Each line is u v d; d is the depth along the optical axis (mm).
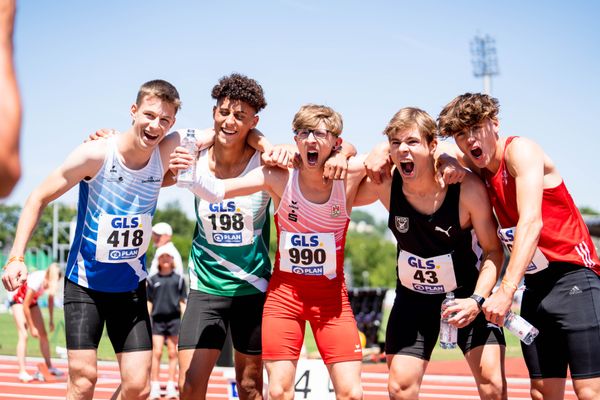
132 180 4461
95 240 4438
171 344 8531
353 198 4520
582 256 4160
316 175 4348
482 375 4211
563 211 4191
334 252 4379
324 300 4402
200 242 4836
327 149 4277
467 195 4207
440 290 4391
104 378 9805
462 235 4320
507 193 4148
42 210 4375
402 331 4383
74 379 4426
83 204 4500
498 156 4160
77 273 4469
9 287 4168
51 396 8273
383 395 8812
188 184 4168
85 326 4430
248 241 4742
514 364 12047
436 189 4258
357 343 4402
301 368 5727
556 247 4164
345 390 4309
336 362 4363
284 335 4383
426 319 4375
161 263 8578
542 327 4250
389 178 4387
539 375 4273
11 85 1389
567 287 4145
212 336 4695
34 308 9617
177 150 4152
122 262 4504
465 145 4141
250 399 4879
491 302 3854
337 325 4375
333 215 4398
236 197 4664
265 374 5574
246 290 4766
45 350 9664
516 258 3881
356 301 13336
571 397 8297
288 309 4410
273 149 4445
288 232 4438
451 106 4172
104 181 4418
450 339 4086
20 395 8320
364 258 79875
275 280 4504
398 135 4145
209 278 4754
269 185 4469
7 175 1355
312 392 5688
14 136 1362
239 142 4723
